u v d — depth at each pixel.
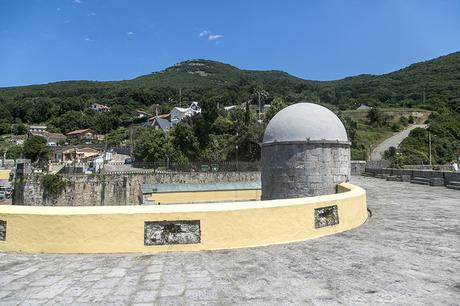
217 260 6.79
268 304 4.68
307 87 148.38
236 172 43.69
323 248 7.58
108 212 7.43
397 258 6.71
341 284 5.39
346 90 147.88
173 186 30.97
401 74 158.50
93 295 5.08
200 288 5.30
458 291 5.04
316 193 14.57
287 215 8.22
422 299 4.78
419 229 9.34
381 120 94.88
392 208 13.05
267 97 99.31
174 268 6.31
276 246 7.84
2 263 6.72
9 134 110.00
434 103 108.38
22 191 40.00
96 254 7.32
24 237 7.54
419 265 6.27
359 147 70.44
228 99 114.94
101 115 126.06
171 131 63.81
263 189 16.17
